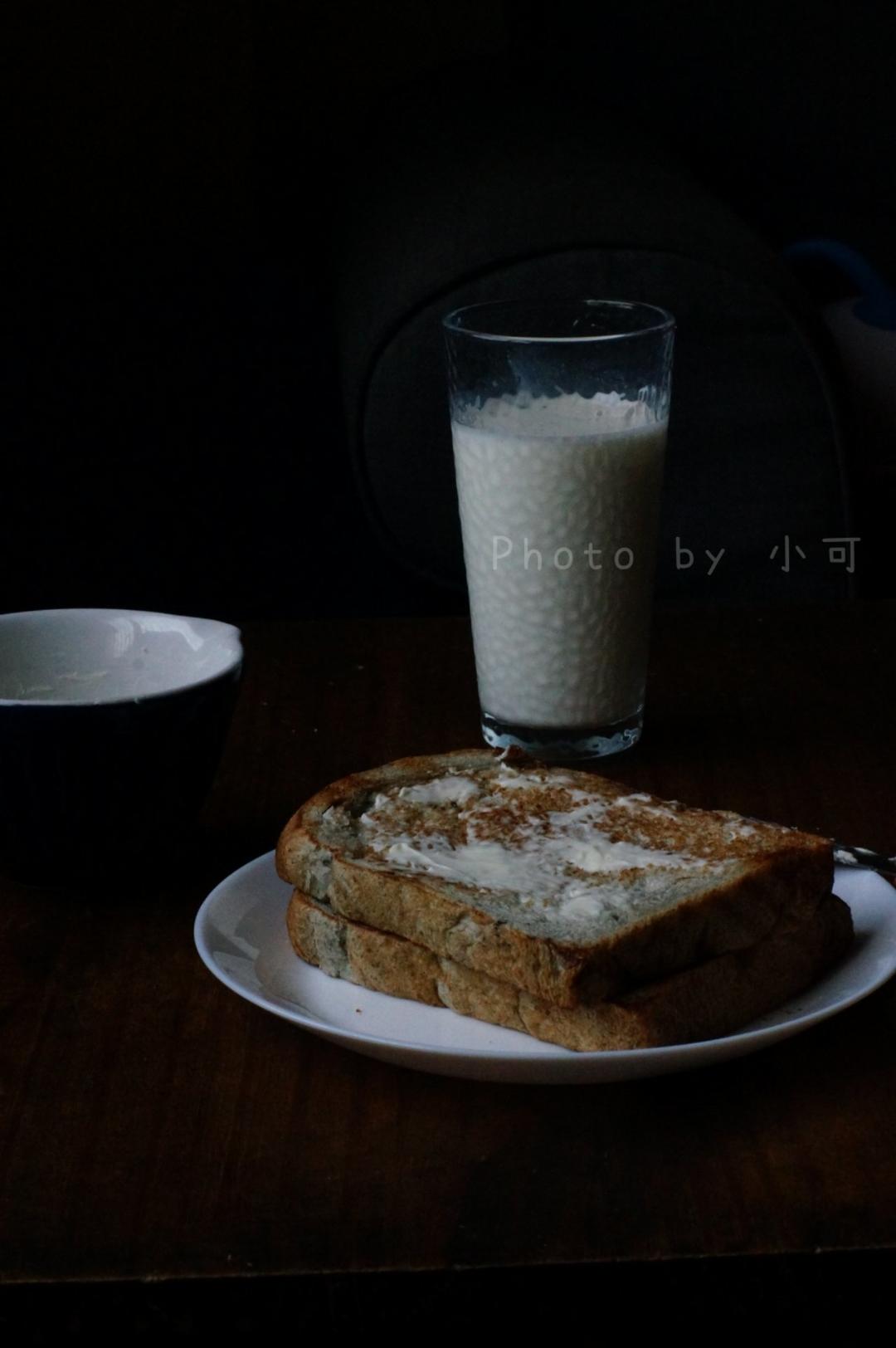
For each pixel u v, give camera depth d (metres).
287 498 1.97
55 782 0.79
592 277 1.28
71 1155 0.70
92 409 2.09
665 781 0.89
